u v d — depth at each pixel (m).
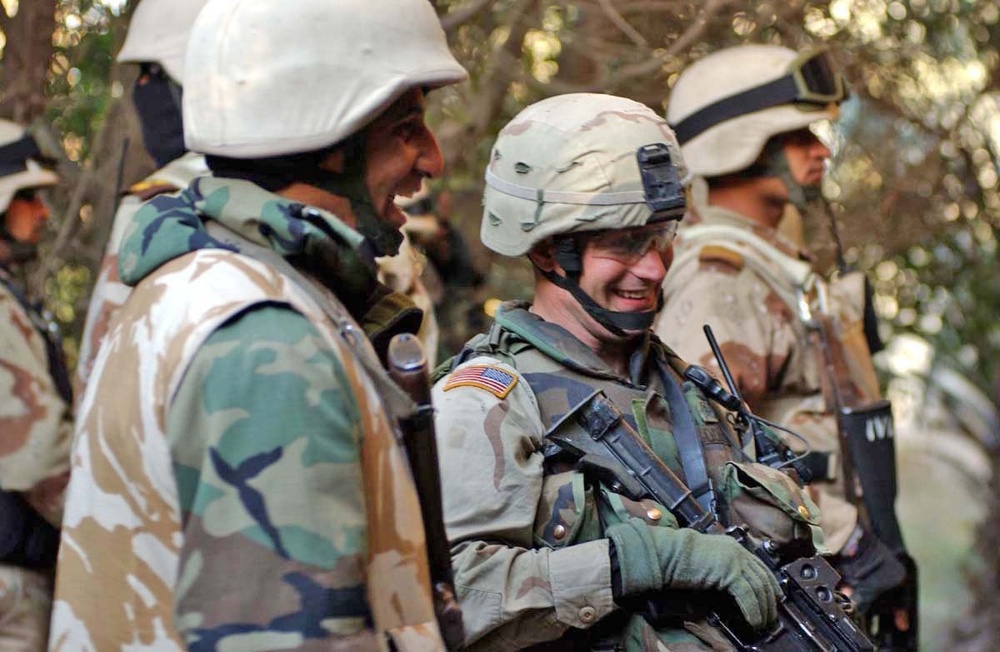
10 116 6.93
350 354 2.66
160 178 5.14
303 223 2.65
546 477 3.73
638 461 3.73
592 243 3.87
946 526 19.78
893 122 9.01
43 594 4.98
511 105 8.52
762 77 5.88
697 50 7.80
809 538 3.87
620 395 3.86
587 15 7.93
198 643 2.36
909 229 9.09
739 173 5.91
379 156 2.88
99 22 7.40
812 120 5.85
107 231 6.95
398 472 2.70
